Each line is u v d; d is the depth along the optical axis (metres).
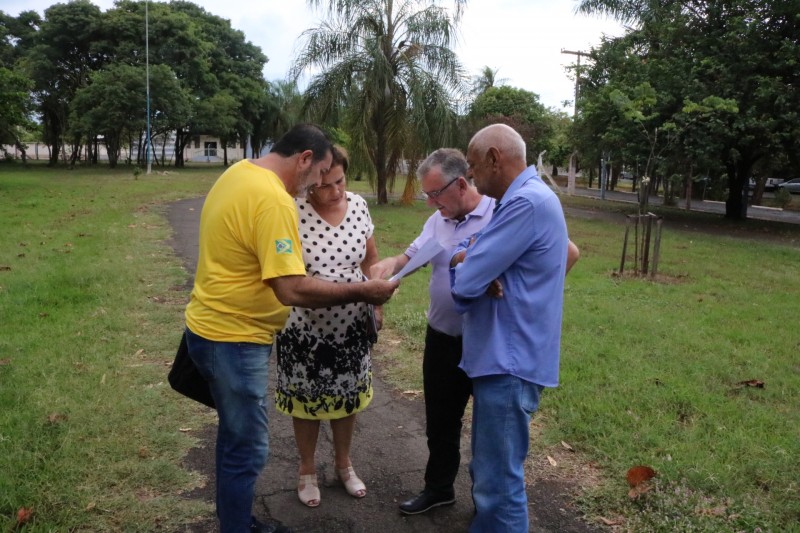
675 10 17.80
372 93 17.97
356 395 3.07
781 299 7.90
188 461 3.48
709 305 7.37
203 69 43.22
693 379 4.75
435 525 3.03
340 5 17.97
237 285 2.42
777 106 15.50
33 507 2.92
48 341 5.21
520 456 2.48
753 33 15.88
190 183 27.59
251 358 2.46
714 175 20.86
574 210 22.27
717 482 3.21
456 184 2.79
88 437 3.62
